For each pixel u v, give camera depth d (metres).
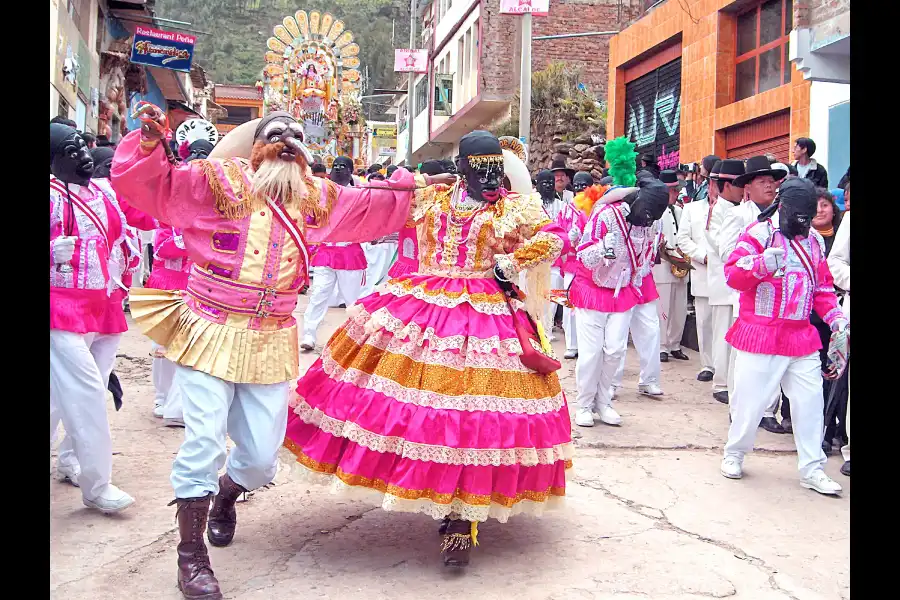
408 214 4.50
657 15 17.73
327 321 12.76
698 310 9.38
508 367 4.13
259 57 84.88
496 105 26.98
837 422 6.77
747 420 5.68
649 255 7.46
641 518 4.93
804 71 10.69
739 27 15.09
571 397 8.23
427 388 4.02
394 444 3.99
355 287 10.83
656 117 18.31
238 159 4.01
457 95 30.97
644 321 8.28
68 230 4.51
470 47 29.27
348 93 35.72
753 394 5.66
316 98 34.81
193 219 3.86
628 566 4.17
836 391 6.39
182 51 19.61
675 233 10.20
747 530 4.79
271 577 3.93
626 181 7.13
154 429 6.52
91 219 4.63
